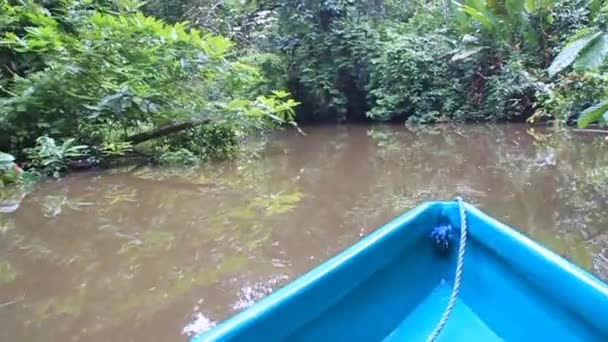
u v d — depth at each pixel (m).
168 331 1.77
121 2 6.03
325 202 3.50
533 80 7.23
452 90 8.44
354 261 1.33
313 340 1.23
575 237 2.60
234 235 2.81
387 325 1.46
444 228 1.64
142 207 3.44
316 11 8.90
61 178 4.38
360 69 9.05
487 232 1.51
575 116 6.67
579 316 1.19
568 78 6.30
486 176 4.21
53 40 4.72
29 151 4.53
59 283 2.21
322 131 7.86
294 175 4.49
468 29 8.27
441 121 8.32
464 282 1.60
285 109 5.61
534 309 1.33
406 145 6.16
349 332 1.34
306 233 2.82
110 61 4.93
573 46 3.21
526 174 4.23
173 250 2.59
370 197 3.61
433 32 8.90
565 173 4.22
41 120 4.76
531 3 7.40
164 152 5.21
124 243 2.71
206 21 8.91
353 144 6.39
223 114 5.20
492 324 1.47
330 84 8.89
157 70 5.11
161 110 5.01
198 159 5.23
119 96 4.71
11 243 2.73
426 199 3.49
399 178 4.26
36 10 5.30
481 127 7.52
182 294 2.07
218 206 3.45
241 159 5.32
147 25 5.01
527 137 6.31
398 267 1.56
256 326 1.00
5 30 5.19
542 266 1.29
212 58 5.26
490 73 8.20
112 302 2.00
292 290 1.14
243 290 2.09
